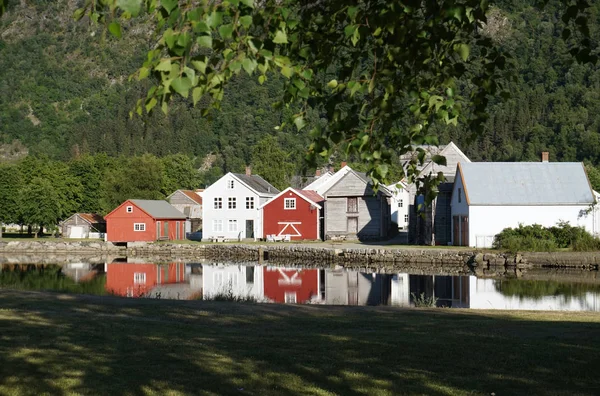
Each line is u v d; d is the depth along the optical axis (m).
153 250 73.75
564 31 6.12
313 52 6.34
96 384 10.91
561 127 165.38
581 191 56.69
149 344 14.58
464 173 58.44
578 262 49.53
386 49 6.03
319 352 13.69
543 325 18.25
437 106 5.96
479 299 32.25
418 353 13.54
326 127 6.12
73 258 67.81
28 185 90.31
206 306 22.95
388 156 6.07
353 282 41.41
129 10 4.00
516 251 51.59
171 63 4.17
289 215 76.75
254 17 4.92
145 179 97.88
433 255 53.94
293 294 35.16
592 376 11.54
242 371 11.88
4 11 4.19
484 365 12.37
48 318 18.91
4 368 12.01
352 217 74.44
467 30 6.02
